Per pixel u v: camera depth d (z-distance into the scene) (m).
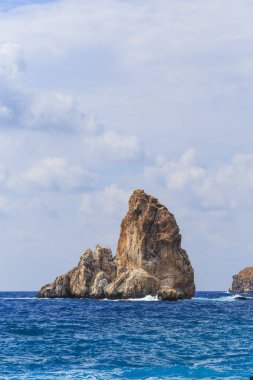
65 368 48.84
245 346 60.81
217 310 123.94
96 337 69.38
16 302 163.50
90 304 144.75
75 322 92.38
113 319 98.44
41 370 48.03
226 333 73.94
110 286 167.25
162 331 76.94
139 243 168.75
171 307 133.00
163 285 167.75
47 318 101.69
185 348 59.56
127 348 59.72
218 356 54.34
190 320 96.06
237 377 45.00
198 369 48.19
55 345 61.84
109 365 50.22
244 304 153.62
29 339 67.19
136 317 103.12
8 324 87.94
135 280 163.00
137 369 48.41
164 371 47.53
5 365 50.06
